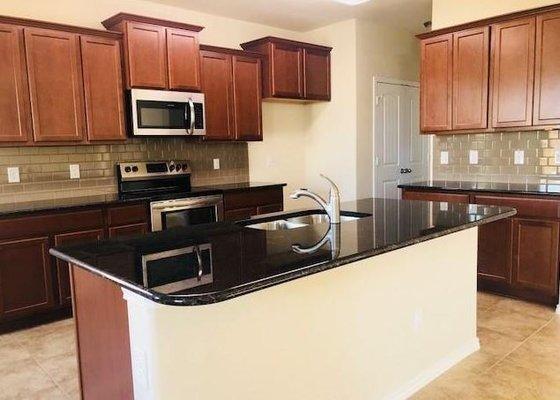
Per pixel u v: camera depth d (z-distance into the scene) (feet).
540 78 11.63
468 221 7.08
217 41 16.19
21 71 10.99
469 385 7.68
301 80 16.85
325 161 18.40
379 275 6.88
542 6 11.57
